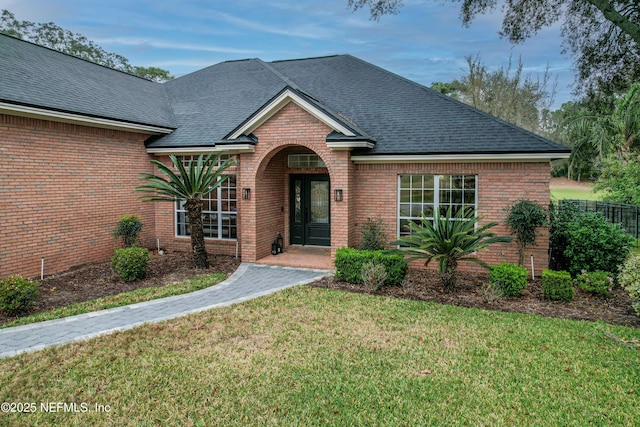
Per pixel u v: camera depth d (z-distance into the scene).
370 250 10.93
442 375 5.18
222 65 18.34
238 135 12.03
